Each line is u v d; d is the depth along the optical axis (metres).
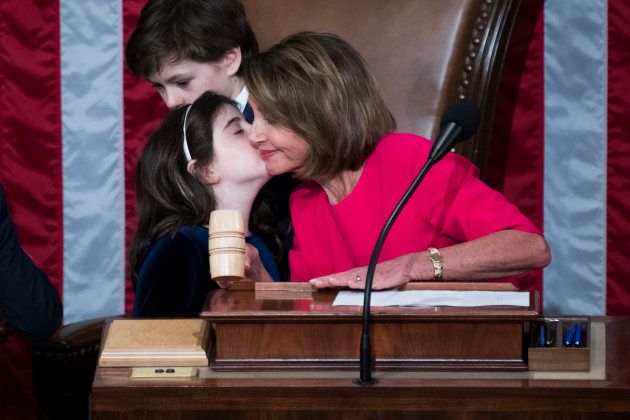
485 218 7.58
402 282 6.53
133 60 8.92
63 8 11.12
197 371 5.52
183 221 7.81
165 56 8.72
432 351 5.55
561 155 11.06
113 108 11.23
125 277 11.35
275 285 6.52
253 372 5.50
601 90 10.95
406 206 7.84
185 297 7.57
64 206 11.30
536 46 10.97
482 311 5.52
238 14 8.93
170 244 7.64
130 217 11.32
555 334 5.83
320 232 8.24
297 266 8.35
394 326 5.55
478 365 5.49
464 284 6.44
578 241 11.10
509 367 5.47
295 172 7.94
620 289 11.09
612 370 5.40
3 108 11.19
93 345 9.27
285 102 7.32
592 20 10.89
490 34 9.62
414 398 5.14
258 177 8.01
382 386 5.15
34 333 6.96
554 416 5.11
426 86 9.59
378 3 9.80
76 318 11.39
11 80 11.16
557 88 10.99
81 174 11.27
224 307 5.79
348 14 9.82
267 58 7.50
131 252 8.05
